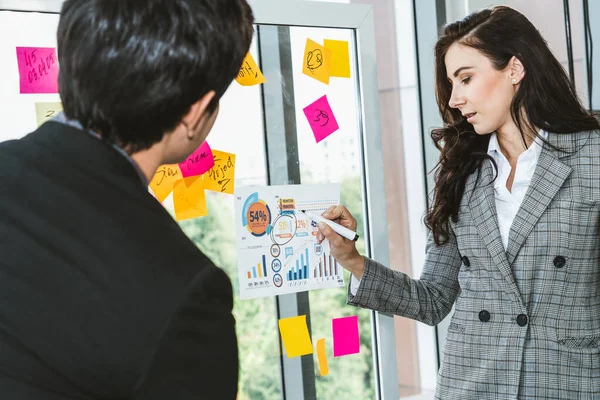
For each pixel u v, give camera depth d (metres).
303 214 1.54
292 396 1.61
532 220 1.29
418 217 2.21
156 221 0.62
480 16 1.35
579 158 1.31
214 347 0.59
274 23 1.53
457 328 1.40
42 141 0.65
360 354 1.69
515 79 1.32
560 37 2.05
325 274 1.56
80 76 0.62
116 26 0.61
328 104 1.63
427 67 2.17
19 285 0.58
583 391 1.26
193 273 0.60
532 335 1.29
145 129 0.64
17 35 1.28
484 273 1.37
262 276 1.49
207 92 0.66
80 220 0.60
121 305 0.57
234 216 1.50
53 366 0.55
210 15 0.64
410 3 2.18
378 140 1.68
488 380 1.32
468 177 1.42
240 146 1.54
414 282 1.49
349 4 1.62
